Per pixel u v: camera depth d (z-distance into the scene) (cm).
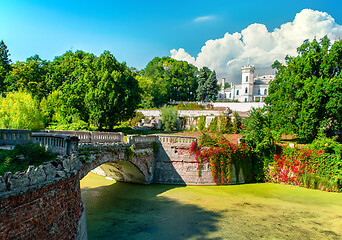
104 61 4647
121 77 4616
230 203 2584
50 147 1559
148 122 6306
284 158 3406
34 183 947
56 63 7012
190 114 6438
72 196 1271
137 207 2378
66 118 4009
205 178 3162
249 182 3406
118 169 3030
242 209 2444
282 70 4438
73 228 1263
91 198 2578
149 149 3042
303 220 2248
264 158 3472
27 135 1709
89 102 4325
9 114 3156
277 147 3491
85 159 1944
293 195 2927
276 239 1897
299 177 3291
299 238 1925
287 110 3897
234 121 5331
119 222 2050
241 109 7088
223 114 5712
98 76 4509
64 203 1170
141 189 2911
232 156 3272
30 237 925
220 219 2192
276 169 3416
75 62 5869
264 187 3203
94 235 1817
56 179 1070
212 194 2831
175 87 10100
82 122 3847
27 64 5928
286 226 2119
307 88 3653
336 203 2702
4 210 816
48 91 6241
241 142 3438
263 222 2177
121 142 2753
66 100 4453
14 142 1731
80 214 1427
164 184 3130
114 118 4556
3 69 6259
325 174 3192
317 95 3528
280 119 3984
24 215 901
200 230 1972
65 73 5903
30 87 5747
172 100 9869
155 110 6894
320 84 3556
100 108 4328
